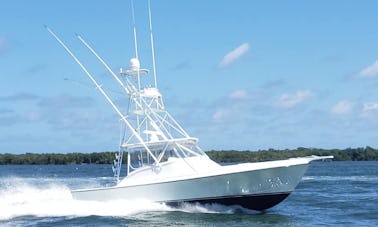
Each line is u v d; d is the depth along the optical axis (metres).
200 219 22.31
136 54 25.55
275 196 23.56
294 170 23.16
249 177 23.05
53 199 28.83
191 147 24.81
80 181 55.88
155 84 25.64
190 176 23.31
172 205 23.86
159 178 23.94
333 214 24.75
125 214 23.27
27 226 21.19
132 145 24.84
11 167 130.62
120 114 25.27
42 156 136.75
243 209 23.91
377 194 35.78
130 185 24.08
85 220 22.11
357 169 98.25
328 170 93.06
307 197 33.31
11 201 29.06
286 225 21.42
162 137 24.88
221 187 23.30
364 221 22.64
